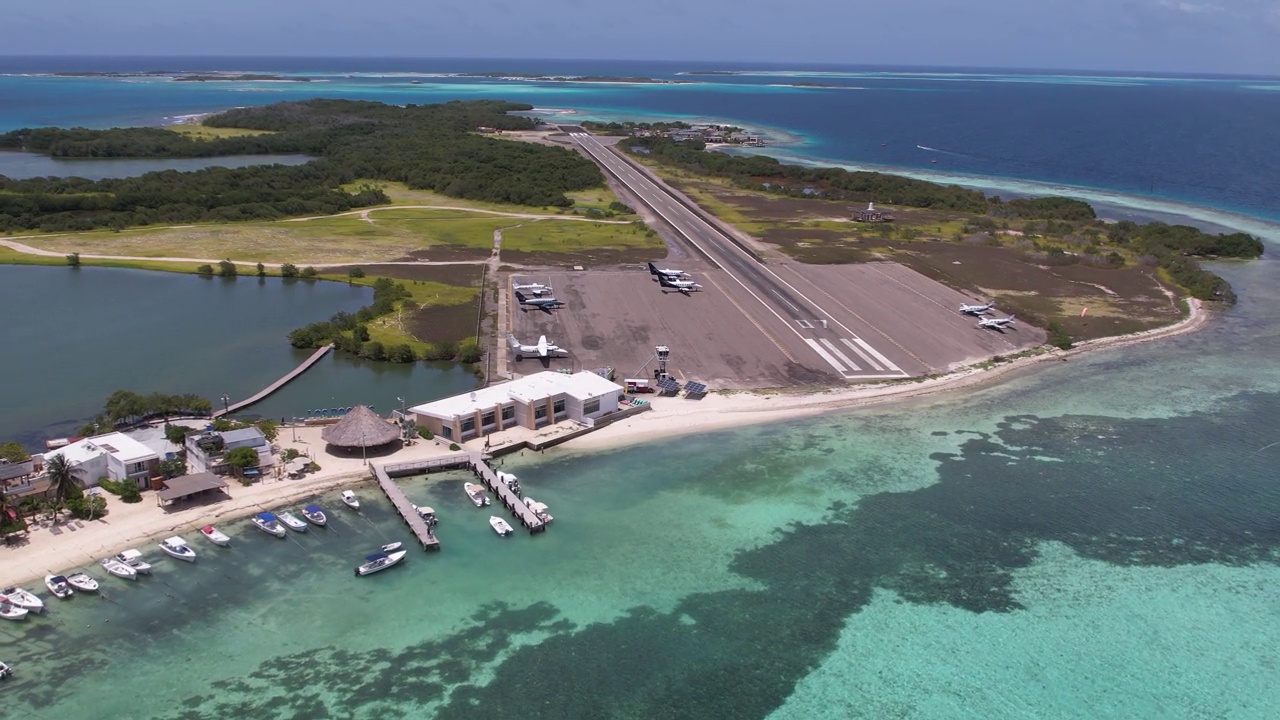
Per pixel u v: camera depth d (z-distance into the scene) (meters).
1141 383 106.94
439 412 84.44
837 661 55.72
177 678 52.41
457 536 69.00
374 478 77.38
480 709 50.66
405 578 63.19
